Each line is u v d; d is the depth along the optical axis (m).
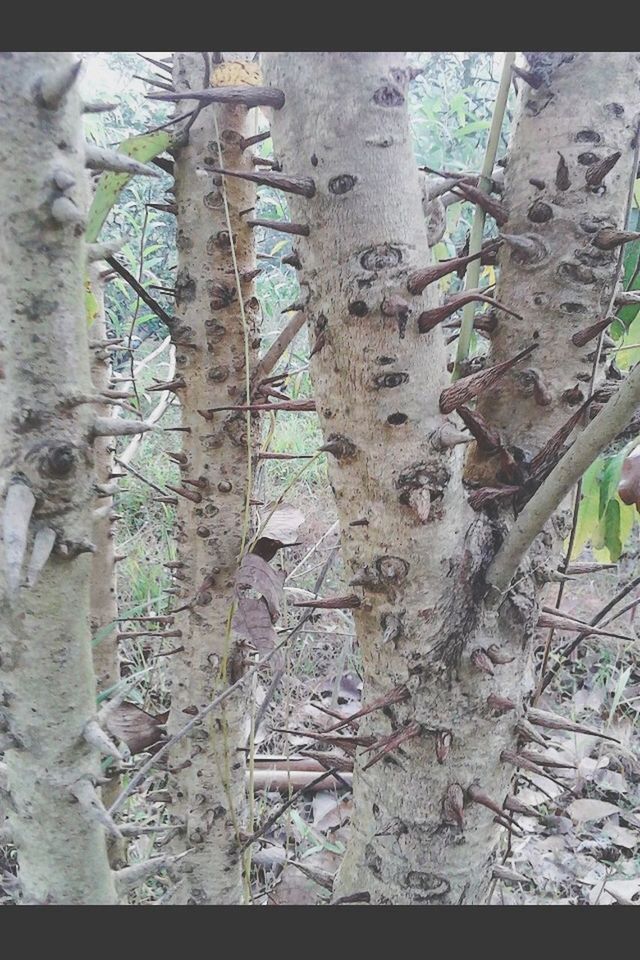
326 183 0.46
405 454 0.50
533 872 1.04
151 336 1.88
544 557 0.56
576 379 0.55
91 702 0.46
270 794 1.16
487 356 0.59
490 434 0.53
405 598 0.53
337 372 0.50
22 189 0.36
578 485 0.68
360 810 0.61
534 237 0.54
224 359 0.74
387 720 0.57
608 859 1.09
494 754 0.57
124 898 0.53
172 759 0.82
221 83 0.66
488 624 0.54
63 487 0.40
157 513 1.64
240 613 0.69
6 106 0.35
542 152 0.54
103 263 0.85
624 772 1.24
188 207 0.71
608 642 1.45
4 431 0.40
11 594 0.40
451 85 1.98
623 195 0.54
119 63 1.66
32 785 0.46
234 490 0.77
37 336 0.39
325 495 1.68
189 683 0.81
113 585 0.91
